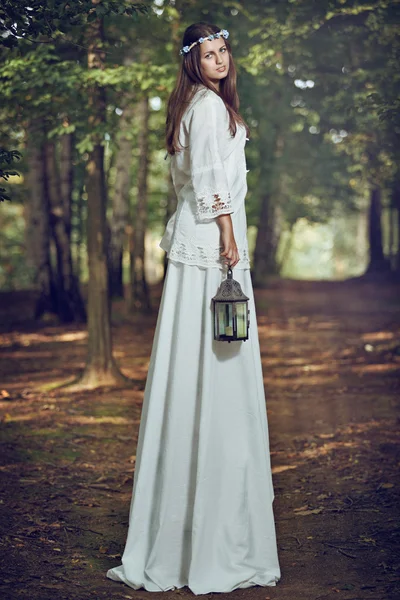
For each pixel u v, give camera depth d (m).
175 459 4.19
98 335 11.79
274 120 20.31
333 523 5.45
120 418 9.55
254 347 4.31
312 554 4.82
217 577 4.14
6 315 21.45
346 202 32.12
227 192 4.09
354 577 4.39
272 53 11.65
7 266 29.59
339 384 11.62
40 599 4.05
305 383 11.85
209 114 4.10
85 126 11.02
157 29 12.74
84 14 6.47
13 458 7.42
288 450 7.88
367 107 9.98
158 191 30.30
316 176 28.48
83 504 6.02
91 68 10.65
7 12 5.69
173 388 4.20
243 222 4.34
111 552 4.92
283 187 31.48
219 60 4.20
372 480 6.54
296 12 10.84
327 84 12.58
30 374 13.01
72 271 20.56
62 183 20.47
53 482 6.63
